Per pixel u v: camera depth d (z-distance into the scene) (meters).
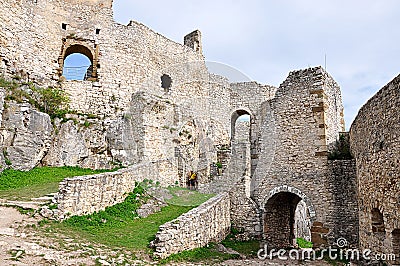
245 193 15.43
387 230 8.43
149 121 16.23
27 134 13.69
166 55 22.28
